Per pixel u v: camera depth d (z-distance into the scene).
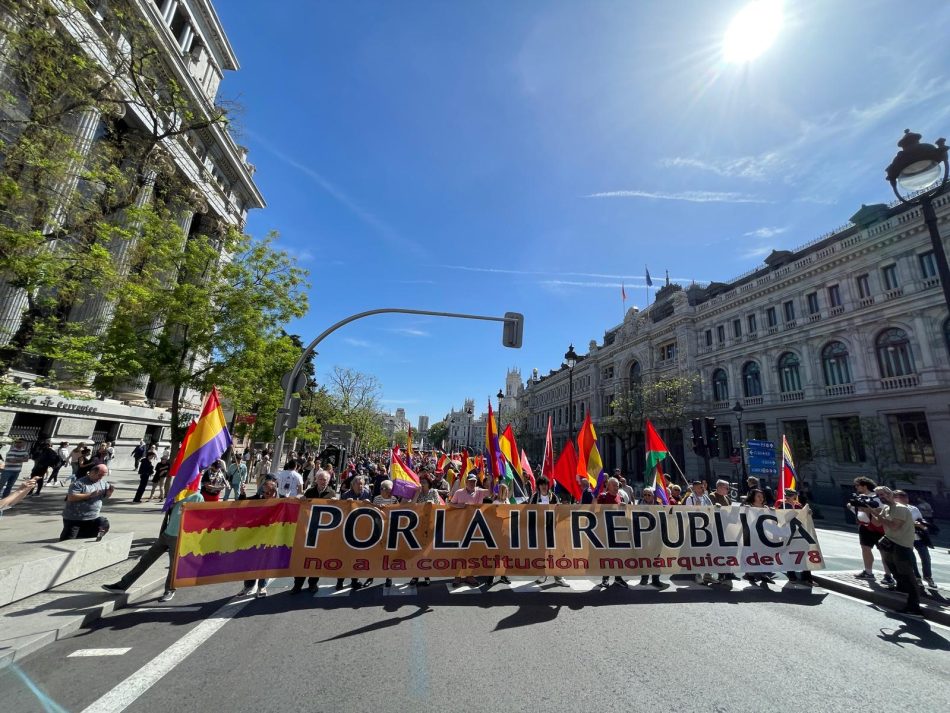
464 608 6.05
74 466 12.94
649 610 6.21
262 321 13.26
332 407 38.91
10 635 4.36
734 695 3.88
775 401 30.14
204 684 3.79
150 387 24.62
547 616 5.82
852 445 25.25
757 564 7.66
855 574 8.18
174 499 6.05
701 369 37.00
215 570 6.02
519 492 11.20
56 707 3.36
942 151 6.25
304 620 5.42
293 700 3.57
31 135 7.48
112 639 4.67
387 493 7.29
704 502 9.30
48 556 5.80
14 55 7.64
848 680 4.22
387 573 6.62
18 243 7.02
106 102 9.48
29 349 8.23
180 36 25.17
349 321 11.18
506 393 124.25
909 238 23.64
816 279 28.31
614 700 3.72
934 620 5.99
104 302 14.07
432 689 3.82
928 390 21.94
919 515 7.57
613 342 52.06
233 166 27.92
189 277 13.00
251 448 26.33
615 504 7.56
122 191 10.19
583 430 10.35
